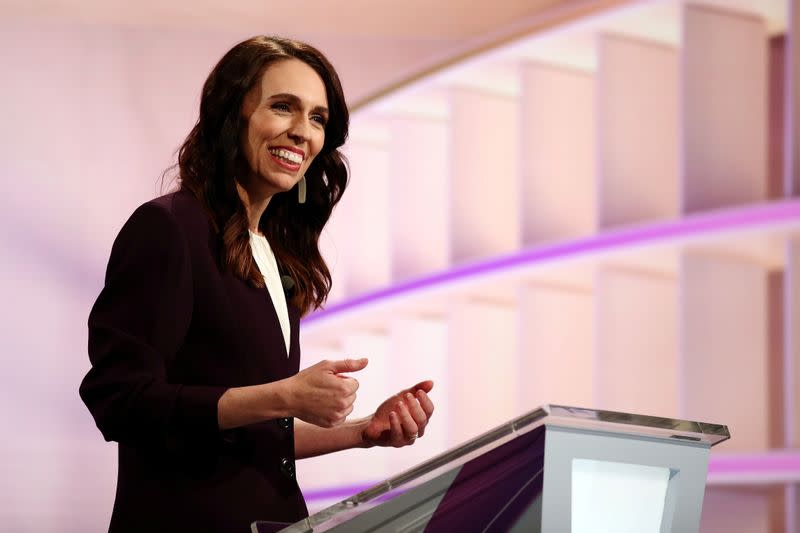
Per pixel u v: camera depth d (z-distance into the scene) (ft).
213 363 14.89
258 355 15.20
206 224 15.39
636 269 36.58
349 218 50.37
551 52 38.55
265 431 15.17
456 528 11.00
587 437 10.68
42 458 53.21
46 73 55.01
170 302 14.35
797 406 31.01
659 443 11.13
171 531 14.11
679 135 33.17
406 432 16.20
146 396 13.55
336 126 17.52
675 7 33.68
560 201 39.22
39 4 54.80
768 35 37.24
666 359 36.83
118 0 54.60
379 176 51.11
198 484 14.35
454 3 52.90
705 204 33.17
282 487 15.12
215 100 16.14
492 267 38.29
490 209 42.91
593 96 40.01
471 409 43.16
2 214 54.03
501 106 43.57
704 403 33.73
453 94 42.78
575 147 39.68
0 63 54.65
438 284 40.73
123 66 55.47
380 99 45.24
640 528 11.27
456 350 43.19
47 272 54.13
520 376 39.37
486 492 10.80
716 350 33.99
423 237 46.47
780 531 40.60
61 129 54.85
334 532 11.20
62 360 53.98
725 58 33.94
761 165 34.19
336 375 13.64
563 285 39.96
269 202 18.10
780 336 40.11
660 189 36.19
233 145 15.94
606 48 36.04
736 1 33.24
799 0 31.68
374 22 55.21
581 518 10.95
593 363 40.32
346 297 49.42
